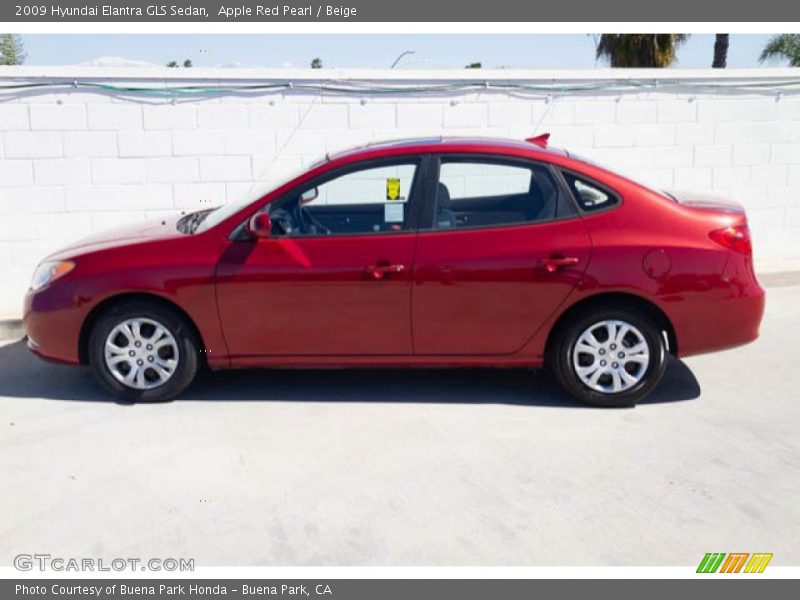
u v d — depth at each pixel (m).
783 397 5.23
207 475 4.18
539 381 5.58
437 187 5.00
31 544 3.56
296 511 3.81
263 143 7.71
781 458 4.32
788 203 8.78
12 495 3.99
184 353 5.11
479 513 3.78
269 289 4.94
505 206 5.00
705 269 4.84
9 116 7.23
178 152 7.58
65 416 5.00
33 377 5.76
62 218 7.50
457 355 5.04
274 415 5.00
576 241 4.86
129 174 7.54
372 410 5.07
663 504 3.84
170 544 3.56
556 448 4.47
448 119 7.97
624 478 4.11
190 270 4.95
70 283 5.05
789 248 8.90
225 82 7.54
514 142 5.23
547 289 4.87
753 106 8.48
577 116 8.20
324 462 4.32
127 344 5.14
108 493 4.00
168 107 7.49
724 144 8.52
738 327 4.95
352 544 3.54
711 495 3.92
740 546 3.49
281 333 5.02
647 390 5.02
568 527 3.65
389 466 4.27
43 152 7.35
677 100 8.34
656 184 8.49
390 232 4.96
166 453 4.45
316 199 5.02
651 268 4.83
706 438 4.59
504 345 5.00
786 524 3.66
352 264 4.89
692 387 5.45
